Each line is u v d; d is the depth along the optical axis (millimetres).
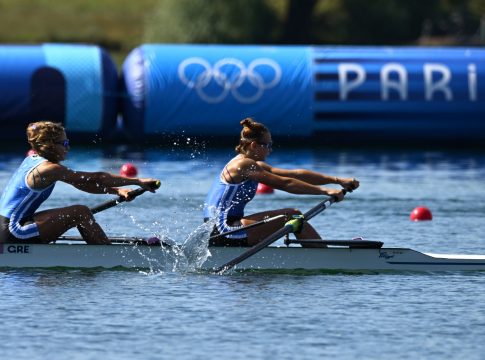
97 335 29938
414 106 90688
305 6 166875
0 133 88062
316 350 28703
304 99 89750
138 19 187750
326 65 90812
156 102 88562
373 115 90500
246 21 159750
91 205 57250
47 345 28953
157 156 82688
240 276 37688
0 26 181125
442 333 30531
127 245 38406
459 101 91062
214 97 88938
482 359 28094
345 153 87375
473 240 47406
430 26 176125
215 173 72500
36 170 37406
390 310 33125
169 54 90500
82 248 38219
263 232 38531
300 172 39188
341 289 35844
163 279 37000
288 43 165875
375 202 60219
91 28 182000
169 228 49969
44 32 179125
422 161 82250
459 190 65688
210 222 38656
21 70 87562
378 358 28094
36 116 87562
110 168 74062
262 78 89688
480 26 179000
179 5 157250
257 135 38469
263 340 29594
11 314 32031
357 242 38531
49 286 35594
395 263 38969
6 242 37906
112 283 36250
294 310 32938
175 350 28578
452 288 36219
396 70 90938
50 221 37938
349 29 172000
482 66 91875
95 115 88625
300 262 38656
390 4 171500
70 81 88000
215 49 91688
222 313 32438
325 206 38875
